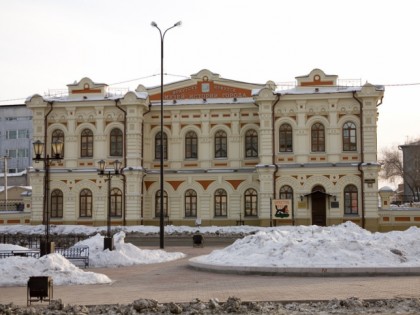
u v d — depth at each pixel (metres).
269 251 27.72
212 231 54.53
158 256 34.84
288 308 17.38
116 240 35.50
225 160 59.91
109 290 22.06
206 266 27.73
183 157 60.53
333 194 56.34
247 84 60.44
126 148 58.84
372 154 56.06
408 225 56.16
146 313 16.89
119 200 59.00
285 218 55.75
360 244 27.05
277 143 57.59
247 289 21.27
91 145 60.19
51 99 60.72
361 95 56.16
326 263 25.70
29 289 18.59
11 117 108.56
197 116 60.56
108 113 59.81
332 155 56.78
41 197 59.78
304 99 57.19
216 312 16.89
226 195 59.66
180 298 19.53
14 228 57.75
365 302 17.69
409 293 19.50
